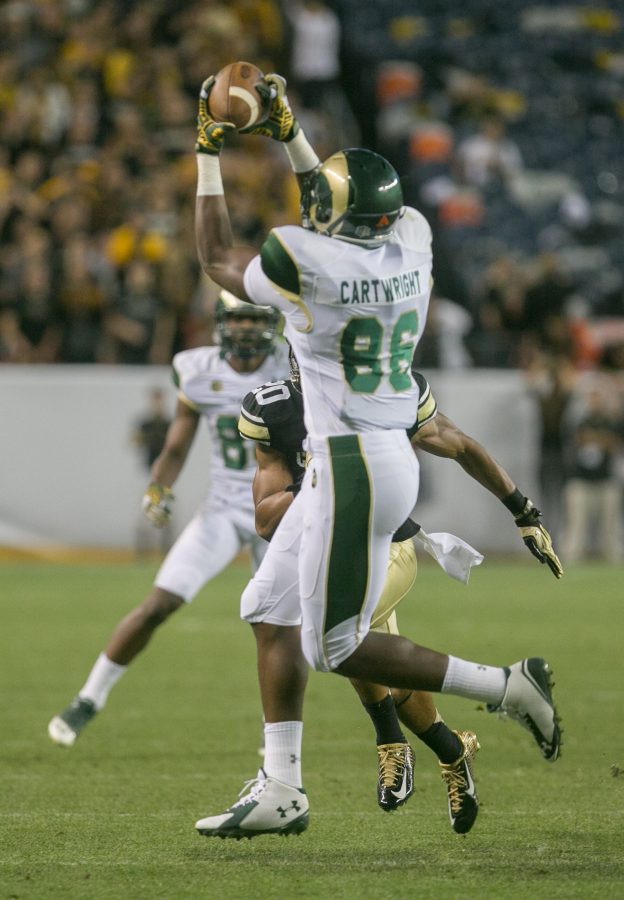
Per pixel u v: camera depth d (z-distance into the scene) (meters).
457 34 78.12
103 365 52.81
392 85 73.38
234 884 13.84
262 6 70.88
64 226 54.34
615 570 48.97
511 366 56.59
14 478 52.28
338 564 14.09
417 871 14.37
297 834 15.48
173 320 53.25
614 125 75.38
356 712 24.66
